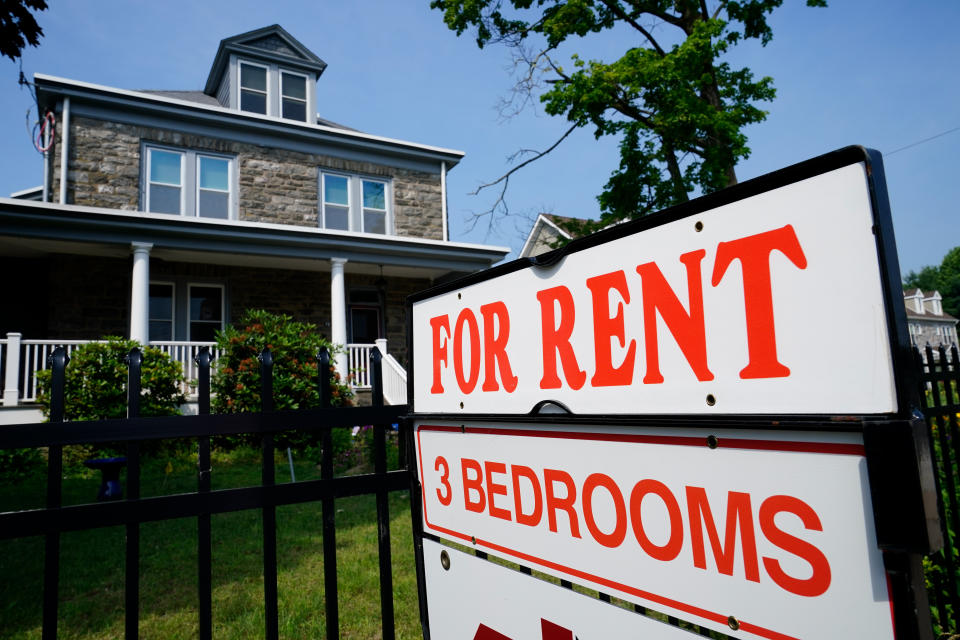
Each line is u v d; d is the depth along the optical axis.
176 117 12.71
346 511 5.82
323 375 1.87
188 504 1.59
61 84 11.34
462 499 1.64
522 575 1.41
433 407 1.79
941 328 50.34
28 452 7.57
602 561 1.20
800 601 0.87
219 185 13.27
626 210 10.66
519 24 11.57
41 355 11.14
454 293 1.71
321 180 14.54
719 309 1.00
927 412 2.50
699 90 10.18
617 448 1.17
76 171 11.54
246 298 13.27
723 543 0.98
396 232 15.38
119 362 8.80
